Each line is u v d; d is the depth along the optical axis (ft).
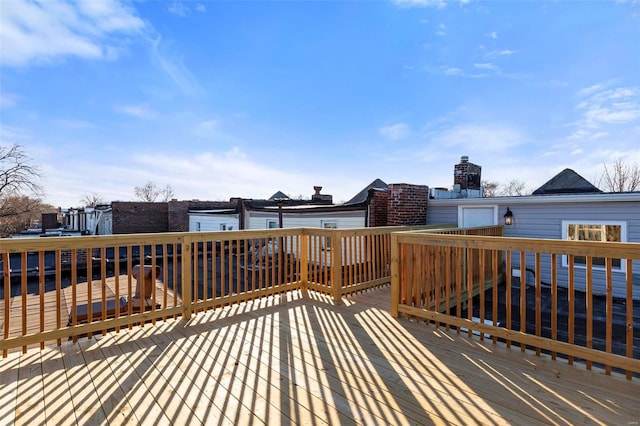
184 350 10.61
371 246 19.11
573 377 8.76
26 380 8.68
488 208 28.27
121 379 8.73
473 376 8.86
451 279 17.34
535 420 6.95
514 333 10.45
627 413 7.18
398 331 12.26
